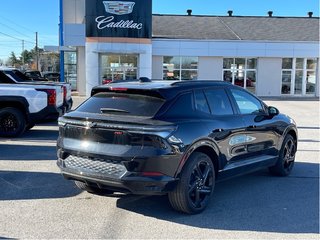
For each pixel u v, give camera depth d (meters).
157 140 4.82
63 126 5.46
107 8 27.67
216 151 5.61
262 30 35.25
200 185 5.35
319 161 8.78
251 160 6.48
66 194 6.10
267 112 7.00
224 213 5.37
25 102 10.86
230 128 5.87
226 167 5.88
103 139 5.02
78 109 5.60
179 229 4.81
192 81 5.88
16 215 5.20
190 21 36.78
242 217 5.23
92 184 5.22
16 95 10.85
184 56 31.39
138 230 4.77
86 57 28.11
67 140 5.40
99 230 4.75
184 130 5.08
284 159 7.36
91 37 27.86
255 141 6.50
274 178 7.27
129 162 4.81
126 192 4.97
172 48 30.95
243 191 6.41
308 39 33.47
